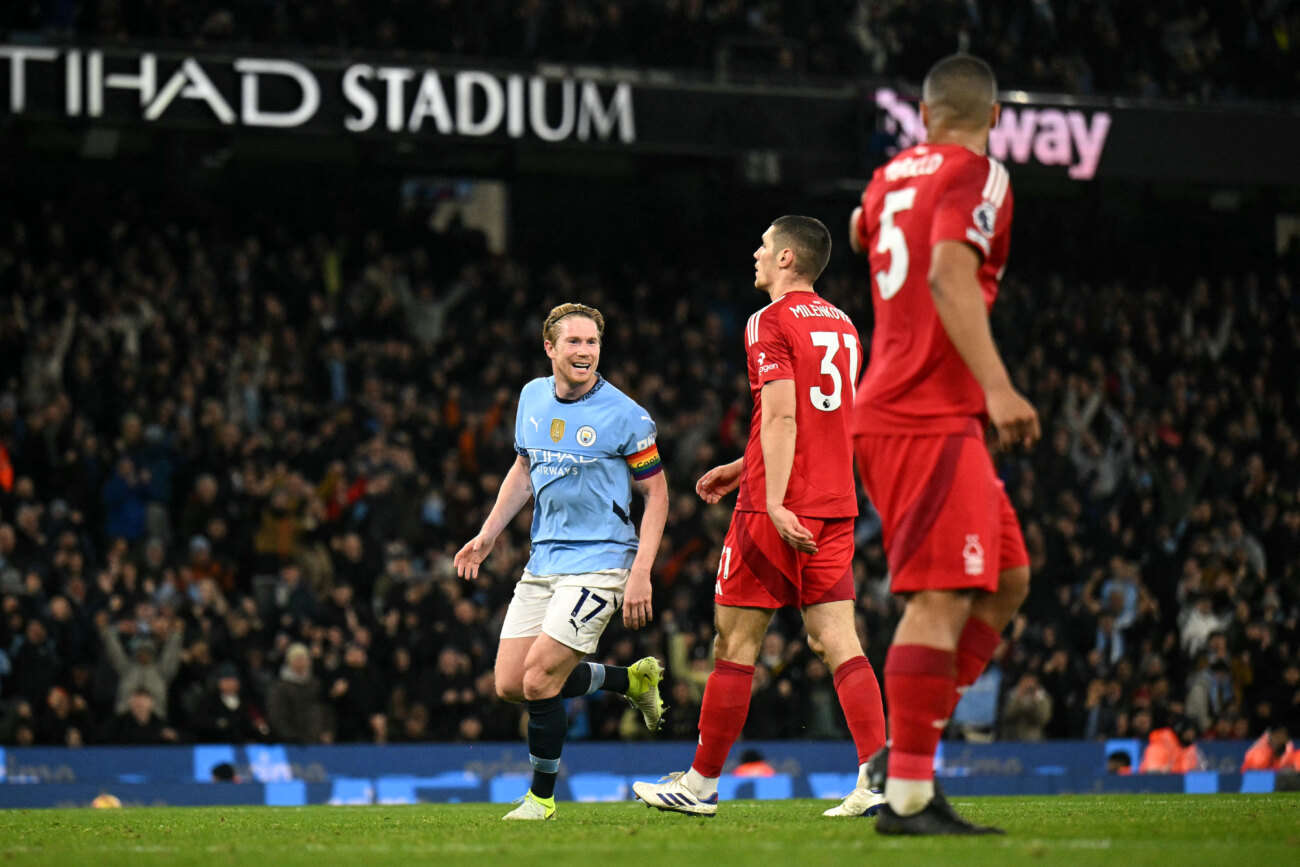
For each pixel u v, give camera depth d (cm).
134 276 4422
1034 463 4453
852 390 1438
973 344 1016
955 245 1037
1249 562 4400
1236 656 4047
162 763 3150
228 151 4966
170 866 915
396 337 4688
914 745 1061
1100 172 4878
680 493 4409
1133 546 4344
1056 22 5372
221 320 4444
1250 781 3347
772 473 1323
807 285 1446
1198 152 4959
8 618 3306
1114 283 5584
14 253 4634
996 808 1603
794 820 1318
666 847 994
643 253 5756
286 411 4297
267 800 3125
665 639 3675
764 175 4869
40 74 4112
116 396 4147
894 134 4722
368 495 3962
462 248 5272
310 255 4906
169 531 3934
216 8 4678
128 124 4191
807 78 4700
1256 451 4869
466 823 1389
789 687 3559
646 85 4559
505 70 4462
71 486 3891
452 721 3466
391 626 3541
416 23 4731
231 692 3331
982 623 1130
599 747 3303
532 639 1517
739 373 5269
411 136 4381
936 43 5044
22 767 3070
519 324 4875
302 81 4312
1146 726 3728
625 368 4759
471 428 4325
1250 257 5803
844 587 1448
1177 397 4969
